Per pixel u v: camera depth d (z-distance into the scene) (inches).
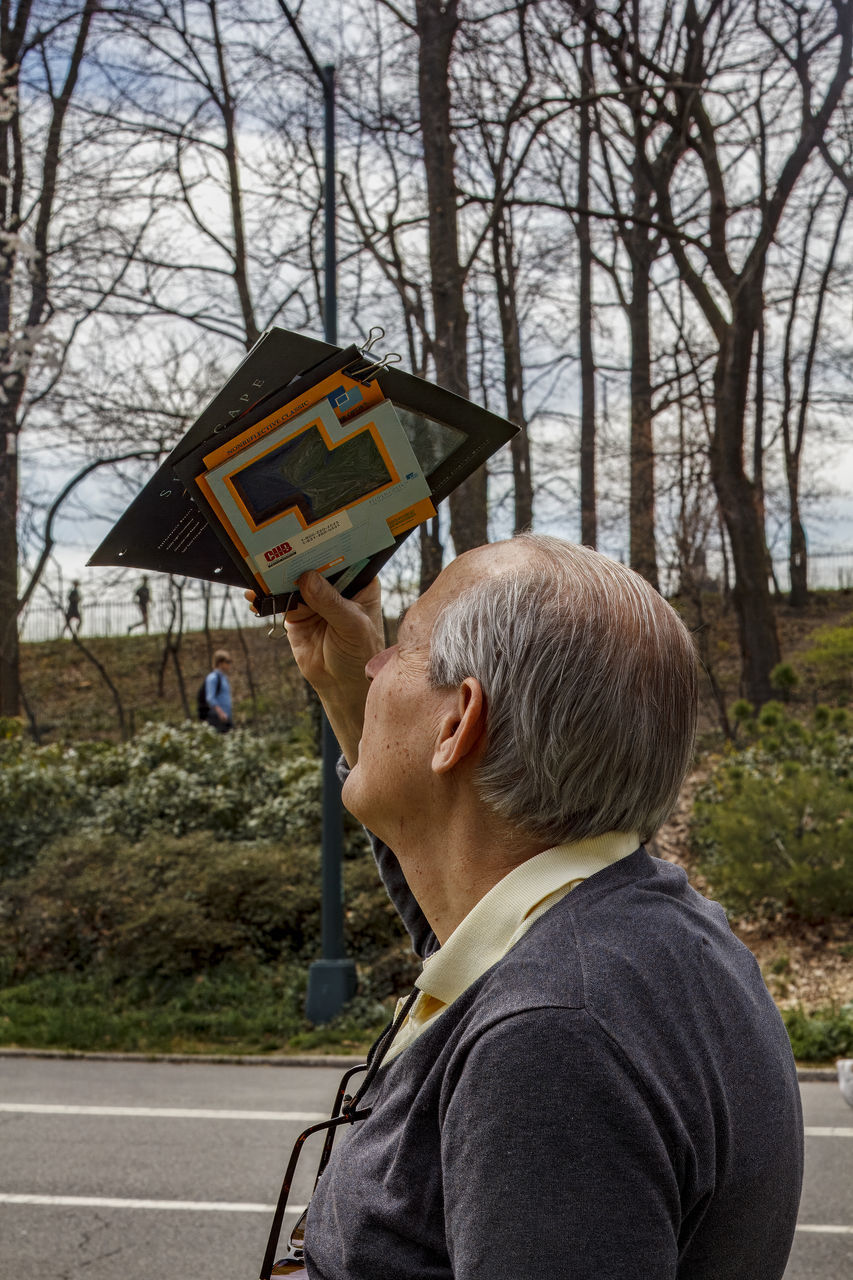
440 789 41.0
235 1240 171.0
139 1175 198.8
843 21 600.7
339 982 313.6
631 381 827.4
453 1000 38.0
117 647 1099.3
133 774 501.0
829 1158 199.5
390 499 48.3
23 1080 270.4
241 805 465.1
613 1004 33.6
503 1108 31.9
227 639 1079.6
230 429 45.9
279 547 49.8
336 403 45.6
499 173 516.1
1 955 362.9
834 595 1157.1
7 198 581.6
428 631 42.7
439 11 441.4
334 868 318.0
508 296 706.8
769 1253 37.3
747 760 491.5
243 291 623.5
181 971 350.6
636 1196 31.0
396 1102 38.4
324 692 58.3
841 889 344.8
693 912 40.0
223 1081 268.7
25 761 499.8
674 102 633.0
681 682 40.5
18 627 793.6
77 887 364.5
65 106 601.6
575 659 38.4
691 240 536.4
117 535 48.5
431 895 42.1
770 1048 37.7
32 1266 162.4
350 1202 37.9
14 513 671.1
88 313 577.6
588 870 38.9
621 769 38.5
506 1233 30.9
